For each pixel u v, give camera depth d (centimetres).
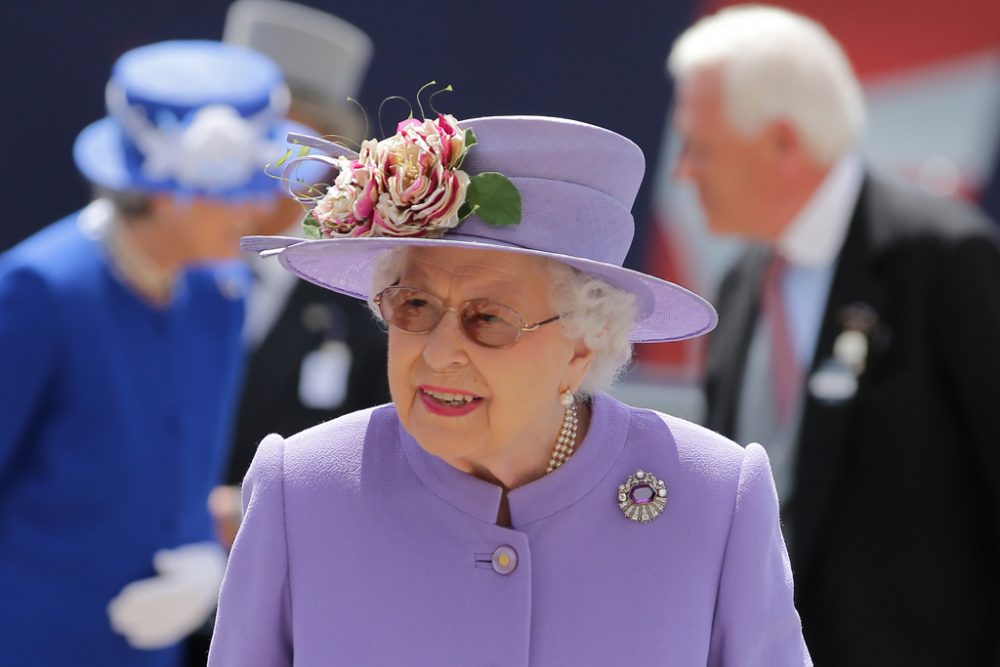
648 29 2556
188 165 1628
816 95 1739
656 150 2572
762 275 1836
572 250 969
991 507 1608
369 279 1067
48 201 2558
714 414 1855
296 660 1005
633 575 1002
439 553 1002
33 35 2523
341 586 1002
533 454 1020
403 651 988
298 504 1024
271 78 1748
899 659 1620
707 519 1019
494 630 983
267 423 1980
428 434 962
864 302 1670
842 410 1650
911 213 1689
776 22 1800
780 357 1797
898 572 1625
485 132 966
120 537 1617
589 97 2570
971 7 2552
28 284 1572
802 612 1656
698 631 1001
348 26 2522
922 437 1625
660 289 990
